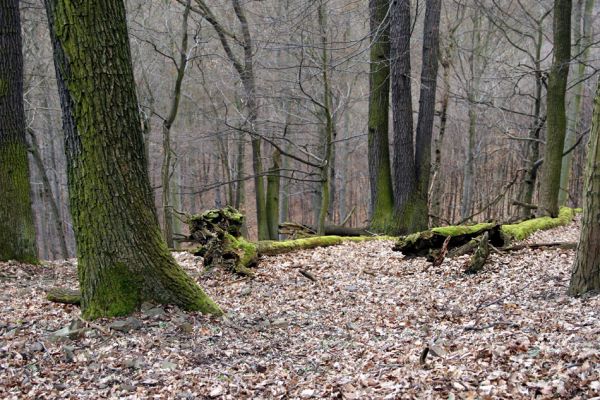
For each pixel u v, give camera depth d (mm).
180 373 4398
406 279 8258
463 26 21844
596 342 4078
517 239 10203
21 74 9195
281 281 8531
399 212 13352
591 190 5641
